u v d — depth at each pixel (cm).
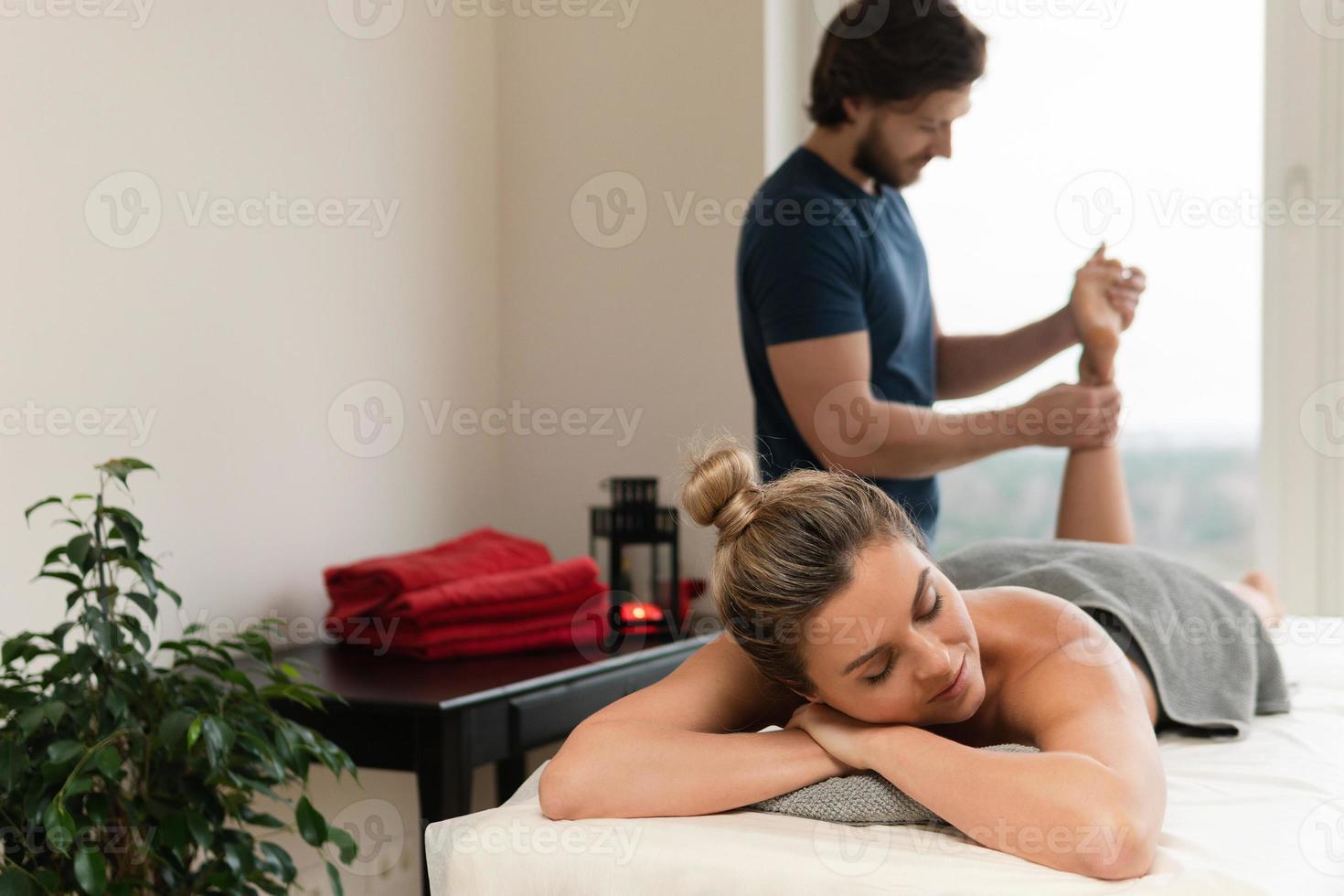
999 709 121
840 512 110
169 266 188
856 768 115
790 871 101
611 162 259
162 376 186
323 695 159
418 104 243
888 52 192
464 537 222
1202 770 129
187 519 191
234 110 200
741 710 126
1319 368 235
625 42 257
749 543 112
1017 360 228
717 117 250
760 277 200
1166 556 164
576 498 263
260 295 205
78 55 174
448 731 164
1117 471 212
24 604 166
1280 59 235
